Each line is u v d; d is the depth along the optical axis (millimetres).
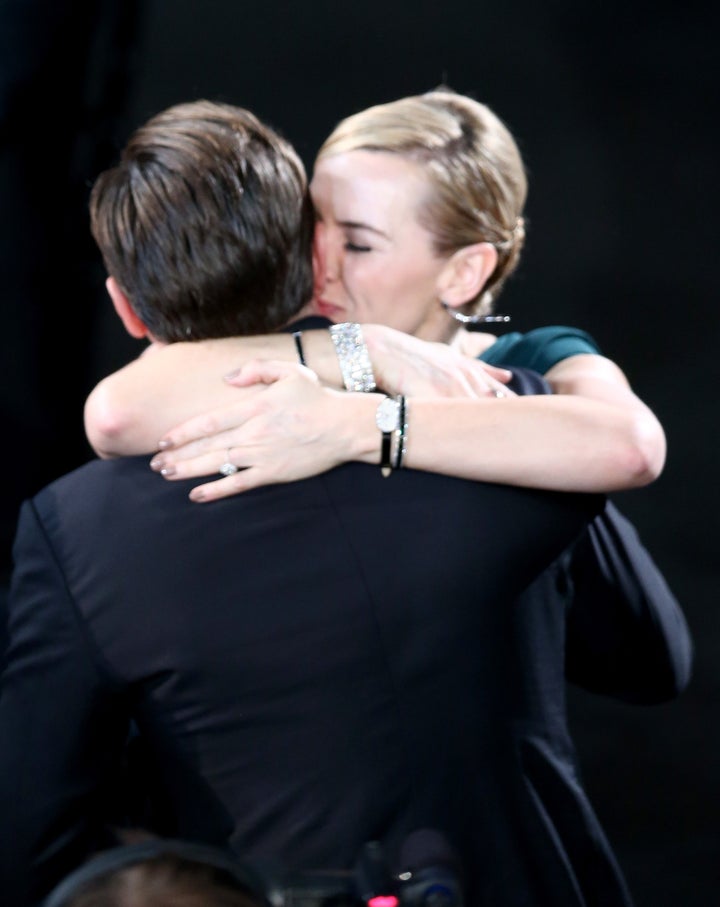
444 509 5199
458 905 4074
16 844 5090
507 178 6930
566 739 5547
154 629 5043
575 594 5895
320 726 5070
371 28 23938
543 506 5309
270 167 5445
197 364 5449
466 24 24219
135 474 5258
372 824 5070
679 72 23547
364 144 6781
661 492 16297
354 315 6988
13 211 13438
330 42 23641
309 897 3922
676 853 11242
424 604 5117
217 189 5320
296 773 5082
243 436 5184
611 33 24234
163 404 5348
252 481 5148
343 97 22719
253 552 5094
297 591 5070
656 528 15742
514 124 22516
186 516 5129
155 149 5418
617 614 5945
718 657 13656
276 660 5047
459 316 7152
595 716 12922
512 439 5250
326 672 5062
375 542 5141
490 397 5547
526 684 5340
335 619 5062
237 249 5367
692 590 14703
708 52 23953
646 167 21781
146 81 22625
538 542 5285
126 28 13594
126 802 5594
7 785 5098
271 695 5066
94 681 5082
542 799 5387
